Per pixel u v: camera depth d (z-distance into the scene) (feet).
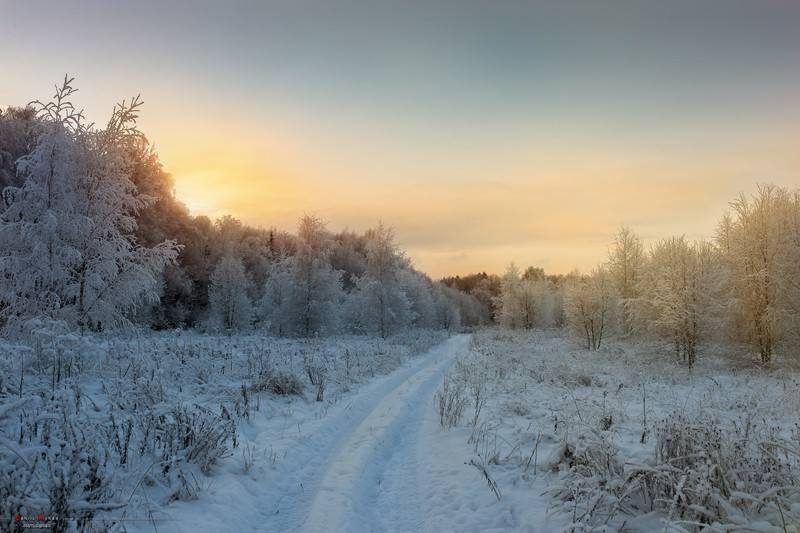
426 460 24.07
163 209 107.55
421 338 100.94
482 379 40.96
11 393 22.82
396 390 44.24
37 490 13.53
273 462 21.70
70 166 38.65
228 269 108.58
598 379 45.65
